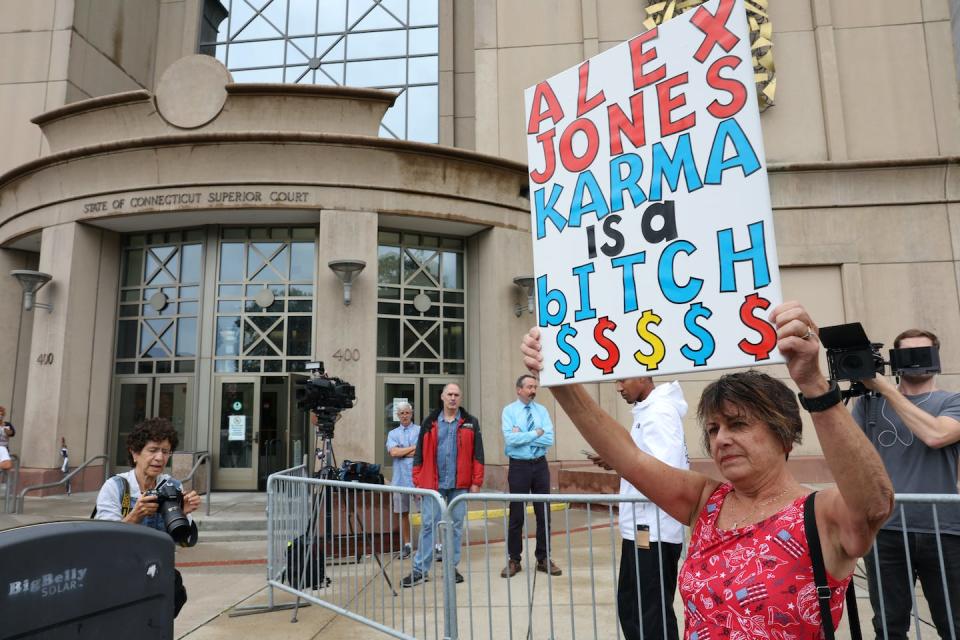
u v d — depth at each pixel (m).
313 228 12.78
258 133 11.47
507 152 14.01
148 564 1.72
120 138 12.23
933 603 2.87
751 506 1.64
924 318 12.81
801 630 1.43
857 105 13.70
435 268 13.47
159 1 17.03
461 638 4.27
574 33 14.27
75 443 12.09
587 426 1.95
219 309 12.66
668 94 1.87
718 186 1.74
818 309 13.10
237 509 9.99
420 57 16.47
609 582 5.59
